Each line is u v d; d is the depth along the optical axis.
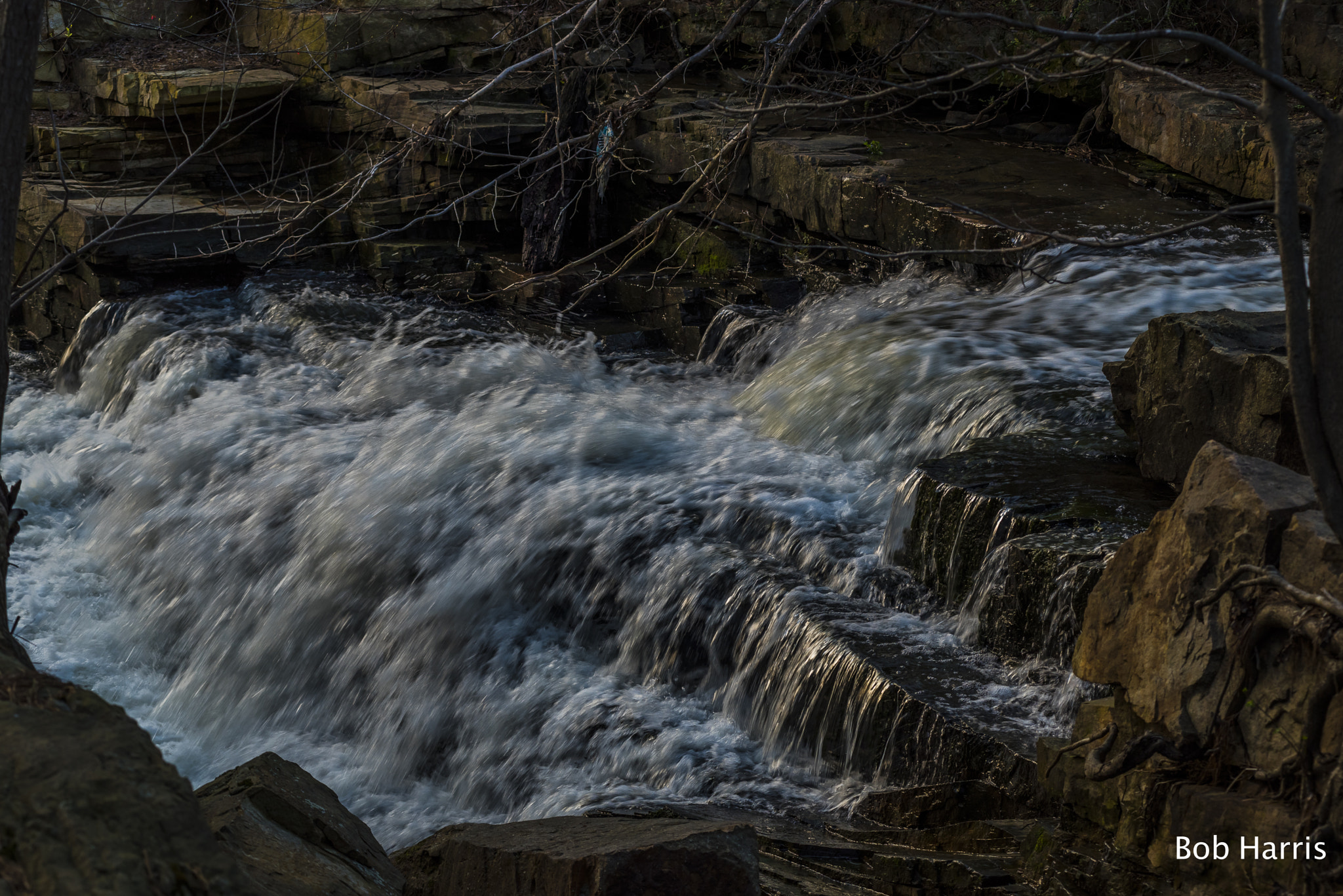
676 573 8.91
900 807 6.46
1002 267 11.86
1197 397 6.71
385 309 16.19
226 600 11.34
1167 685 3.74
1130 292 10.69
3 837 2.34
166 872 2.33
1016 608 6.96
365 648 10.20
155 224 16.69
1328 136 2.95
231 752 10.09
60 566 12.69
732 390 13.12
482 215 17.11
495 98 17.80
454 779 9.01
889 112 6.48
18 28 3.70
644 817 6.72
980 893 4.75
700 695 8.48
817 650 7.48
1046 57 4.91
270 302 16.30
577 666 9.14
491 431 11.62
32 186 17.75
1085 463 7.86
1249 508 3.49
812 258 14.34
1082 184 13.73
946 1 4.47
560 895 3.41
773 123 15.67
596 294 15.55
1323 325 2.98
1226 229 12.11
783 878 5.06
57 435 15.22
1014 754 6.02
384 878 3.87
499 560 9.95
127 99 18.48
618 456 10.99
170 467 12.98
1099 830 4.21
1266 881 3.37
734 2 17.84
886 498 9.23
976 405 9.44
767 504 9.37
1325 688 3.22
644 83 18.08
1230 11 14.09
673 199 16.20
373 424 13.08
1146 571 3.89
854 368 10.82
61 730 2.55
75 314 17.45
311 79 18.75
